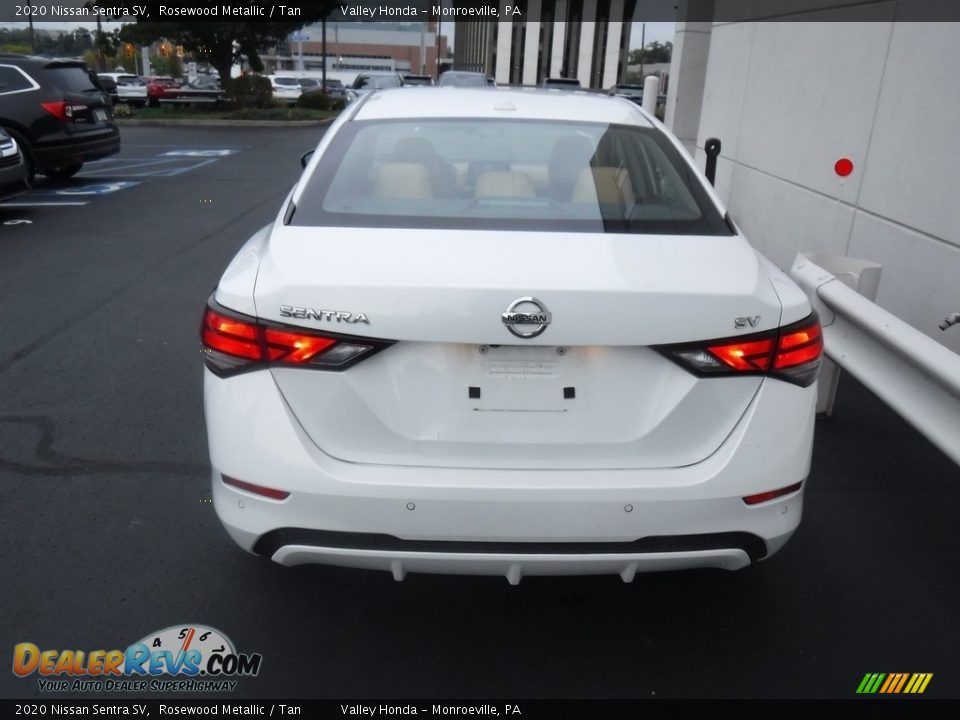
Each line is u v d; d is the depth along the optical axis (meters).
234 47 32.47
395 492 2.41
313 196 2.99
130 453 4.22
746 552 2.58
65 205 11.59
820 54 7.09
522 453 2.48
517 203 2.96
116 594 3.15
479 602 3.15
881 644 2.98
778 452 2.51
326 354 2.41
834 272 4.75
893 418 4.85
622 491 2.42
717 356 2.45
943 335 5.11
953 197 5.04
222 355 2.51
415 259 2.51
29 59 12.51
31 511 3.67
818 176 7.02
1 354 5.57
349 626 3.01
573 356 2.45
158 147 20.20
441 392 2.46
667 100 14.21
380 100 3.77
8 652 2.84
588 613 3.11
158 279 7.59
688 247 2.71
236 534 2.58
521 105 3.70
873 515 3.82
